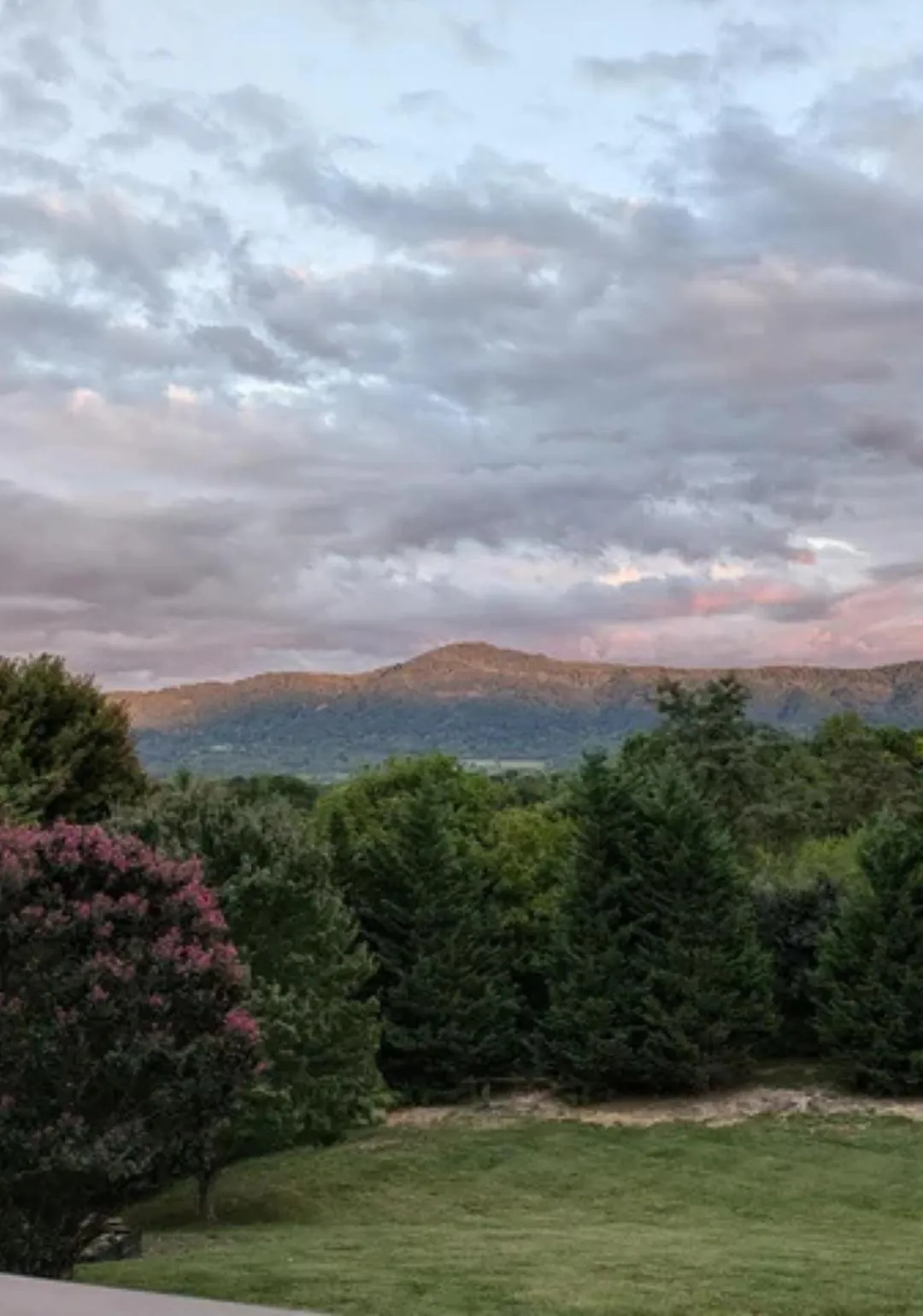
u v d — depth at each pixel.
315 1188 23.22
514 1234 18.08
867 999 30.58
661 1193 22.22
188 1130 11.42
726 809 49.44
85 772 28.27
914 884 30.94
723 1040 30.88
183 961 11.39
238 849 22.89
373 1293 12.66
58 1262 11.41
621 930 31.52
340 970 23.73
